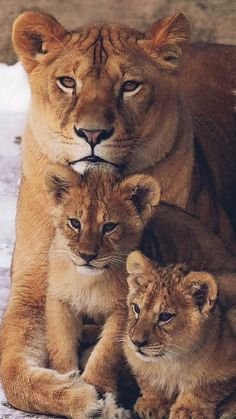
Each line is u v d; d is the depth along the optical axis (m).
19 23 11.23
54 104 11.06
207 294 10.25
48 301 11.09
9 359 11.12
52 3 20.81
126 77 11.00
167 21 11.27
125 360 10.81
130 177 10.91
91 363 10.80
